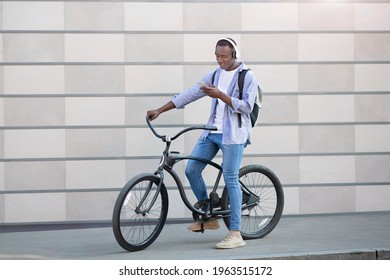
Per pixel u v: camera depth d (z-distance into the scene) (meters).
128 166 12.27
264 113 12.56
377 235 10.98
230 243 10.05
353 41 12.73
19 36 12.05
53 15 12.11
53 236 11.23
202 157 10.45
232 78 10.19
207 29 12.39
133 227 11.37
